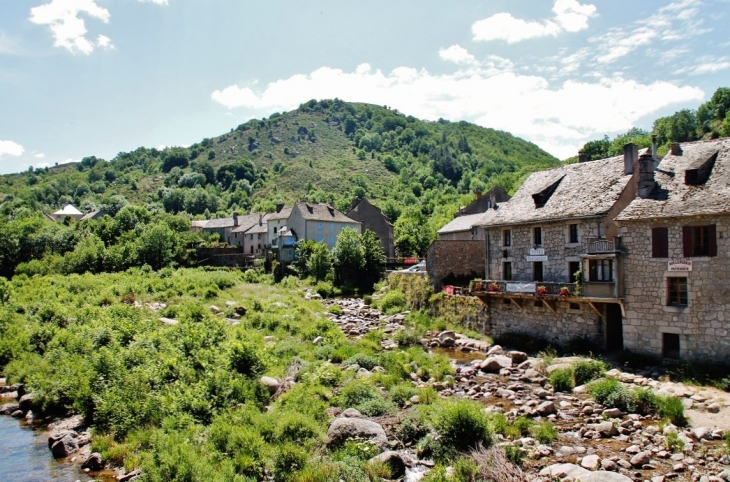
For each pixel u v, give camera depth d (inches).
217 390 818.2
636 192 1167.0
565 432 699.4
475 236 2358.5
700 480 544.4
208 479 551.8
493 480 550.0
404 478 585.6
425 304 1732.3
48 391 897.5
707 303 945.5
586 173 1373.0
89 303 1818.4
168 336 1080.2
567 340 1211.9
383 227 3590.1
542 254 1330.0
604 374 951.0
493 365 1067.3
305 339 1379.2
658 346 1010.7
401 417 731.4
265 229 3708.2
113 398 791.7
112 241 3442.4
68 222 3890.3
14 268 2832.2
